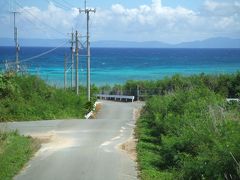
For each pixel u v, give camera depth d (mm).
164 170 14656
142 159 15891
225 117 16062
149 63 158375
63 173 14312
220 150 11617
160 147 17688
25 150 17047
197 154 14109
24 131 23234
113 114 37594
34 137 21062
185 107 21766
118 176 13953
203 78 49812
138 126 24672
